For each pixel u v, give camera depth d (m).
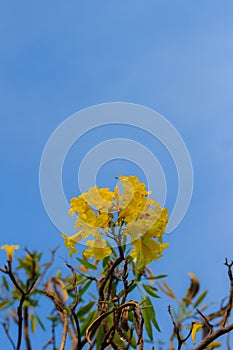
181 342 0.92
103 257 0.97
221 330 0.90
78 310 1.08
